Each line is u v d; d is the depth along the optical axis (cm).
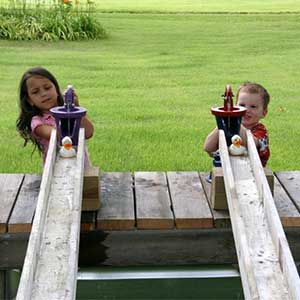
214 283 387
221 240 375
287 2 2369
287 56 1170
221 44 1314
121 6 2119
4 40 1341
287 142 627
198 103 797
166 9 2047
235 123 382
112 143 614
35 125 410
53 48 1252
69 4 1489
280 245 290
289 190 414
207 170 543
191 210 380
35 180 433
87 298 384
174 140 629
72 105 374
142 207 386
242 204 337
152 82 928
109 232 373
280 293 272
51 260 290
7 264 372
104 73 990
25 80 412
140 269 386
